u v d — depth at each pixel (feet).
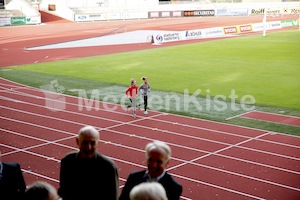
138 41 147.13
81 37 158.92
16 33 172.14
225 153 46.26
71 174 18.25
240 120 58.70
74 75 90.07
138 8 243.19
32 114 61.98
